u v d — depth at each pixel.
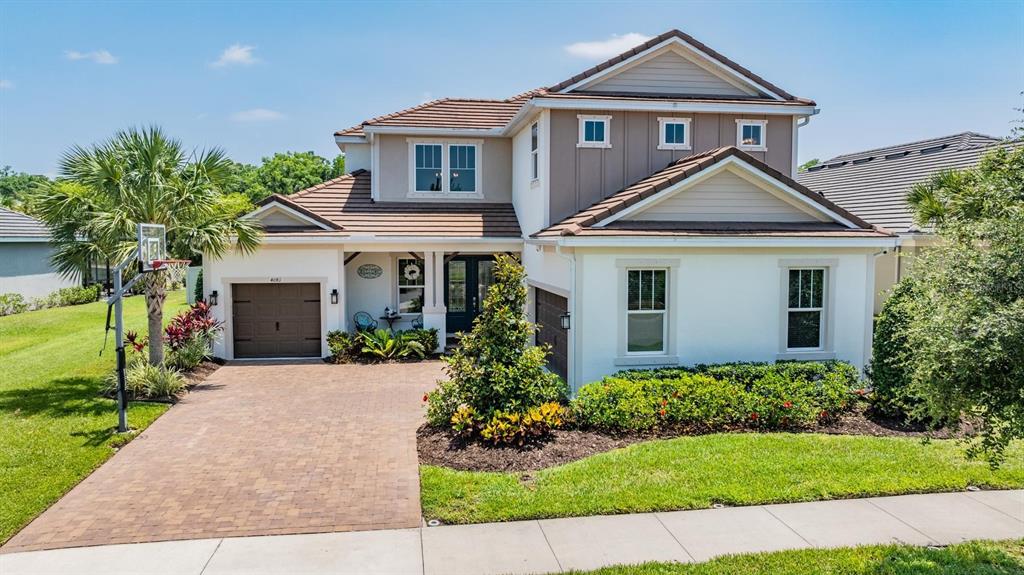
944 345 5.95
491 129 19.06
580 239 11.88
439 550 6.70
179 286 36.75
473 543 6.83
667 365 12.55
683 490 7.95
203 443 10.14
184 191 13.84
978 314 5.80
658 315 12.62
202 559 6.55
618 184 15.92
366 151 20.89
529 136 17.19
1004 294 5.81
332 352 16.84
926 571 6.14
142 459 9.43
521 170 18.33
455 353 10.52
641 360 12.47
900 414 10.84
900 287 10.94
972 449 6.79
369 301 18.94
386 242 17.34
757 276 12.77
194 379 14.46
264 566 6.40
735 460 8.88
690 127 16.22
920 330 6.41
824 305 13.09
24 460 9.16
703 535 6.96
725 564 6.32
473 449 9.41
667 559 6.46
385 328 19.00
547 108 15.45
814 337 13.16
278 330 17.33
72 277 13.69
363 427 10.97
